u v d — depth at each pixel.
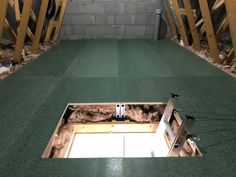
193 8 5.07
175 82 2.99
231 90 2.71
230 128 1.94
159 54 4.48
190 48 4.94
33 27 5.44
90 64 3.83
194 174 1.45
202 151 1.67
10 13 5.26
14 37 4.44
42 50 4.87
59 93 2.67
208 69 3.50
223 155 1.63
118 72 3.40
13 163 1.56
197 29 4.89
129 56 4.35
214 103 2.39
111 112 2.51
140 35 6.05
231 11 2.72
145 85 2.89
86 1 5.67
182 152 1.93
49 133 1.90
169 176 1.44
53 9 5.06
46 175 1.45
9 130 1.94
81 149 2.41
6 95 2.62
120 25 5.96
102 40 5.96
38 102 2.44
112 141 2.49
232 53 3.52
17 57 3.83
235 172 1.47
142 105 2.52
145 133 2.52
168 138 2.14
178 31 5.57
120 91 2.71
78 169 1.50
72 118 2.41
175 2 4.66
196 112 2.20
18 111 2.25
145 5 5.74
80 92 2.69
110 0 5.68
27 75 3.29
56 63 3.90
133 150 2.43
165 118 2.20
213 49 3.66
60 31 5.97
